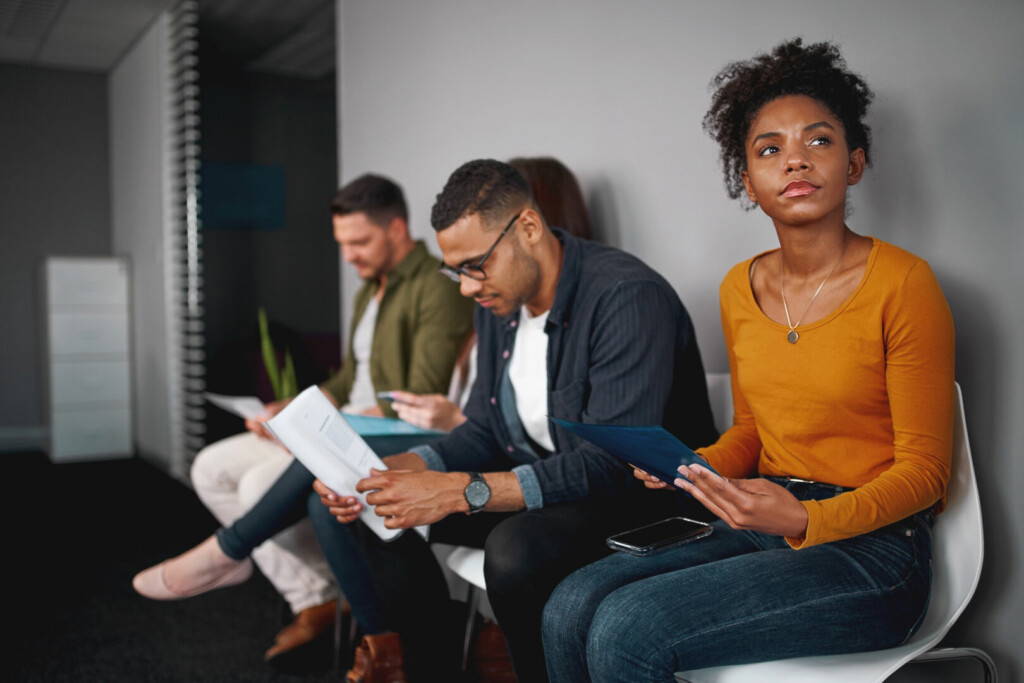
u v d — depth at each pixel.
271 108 6.29
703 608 1.00
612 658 1.00
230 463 2.18
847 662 1.02
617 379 1.33
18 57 5.44
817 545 1.09
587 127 2.09
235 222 6.20
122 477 4.55
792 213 1.14
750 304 1.24
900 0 1.39
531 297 1.45
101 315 5.14
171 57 4.56
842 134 1.15
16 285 5.57
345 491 1.37
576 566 1.24
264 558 2.07
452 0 2.60
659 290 1.37
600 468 1.32
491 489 1.29
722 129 1.27
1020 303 1.26
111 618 2.39
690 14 1.79
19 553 3.05
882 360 1.10
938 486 1.06
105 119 5.81
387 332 2.20
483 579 1.36
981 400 1.31
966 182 1.32
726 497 0.97
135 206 5.22
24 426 5.60
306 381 4.47
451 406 1.77
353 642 2.09
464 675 1.78
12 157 5.55
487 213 1.36
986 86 1.29
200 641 2.21
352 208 2.17
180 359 4.56
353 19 3.23
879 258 1.12
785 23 1.58
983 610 1.31
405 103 2.89
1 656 2.13
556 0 2.17
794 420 1.17
